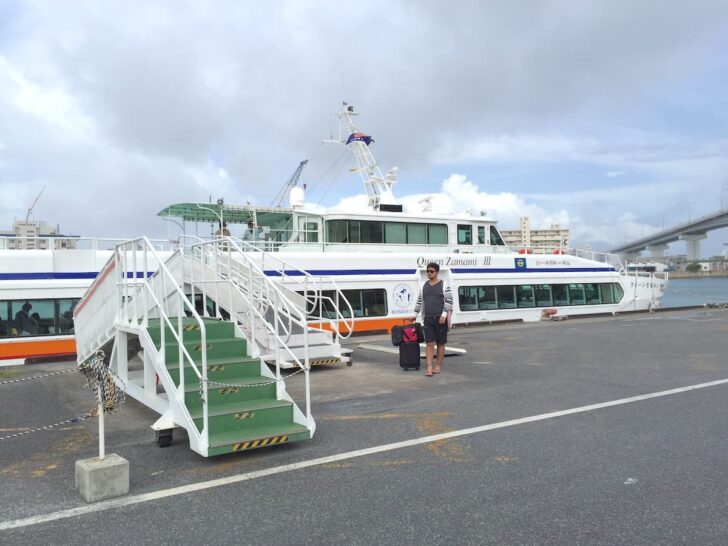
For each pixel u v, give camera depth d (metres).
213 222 19.30
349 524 3.95
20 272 13.38
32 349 13.23
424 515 4.07
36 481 4.95
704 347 12.39
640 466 4.96
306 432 5.70
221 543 3.72
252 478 4.89
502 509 4.14
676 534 3.70
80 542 3.76
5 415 7.62
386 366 11.01
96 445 6.04
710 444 5.55
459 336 15.84
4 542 3.77
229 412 5.64
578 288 22.14
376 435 6.12
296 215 18.16
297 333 11.20
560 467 4.98
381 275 17.56
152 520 4.08
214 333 7.57
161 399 6.89
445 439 5.89
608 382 8.70
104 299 8.41
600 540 3.64
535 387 8.46
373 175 21.95
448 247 19.73
